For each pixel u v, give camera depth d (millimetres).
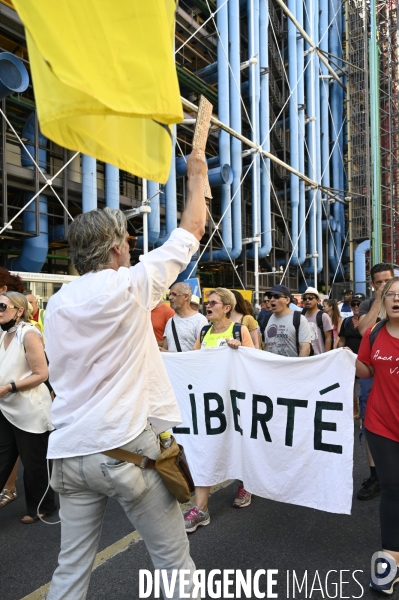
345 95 26219
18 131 12211
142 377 1595
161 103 1179
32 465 3268
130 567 2678
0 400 3150
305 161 22438
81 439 1501
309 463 2996
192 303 5160
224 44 15117
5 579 2609
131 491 1521
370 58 24438
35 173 10695
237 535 3025
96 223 1607
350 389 2885
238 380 3311
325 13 23891
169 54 1198
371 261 24406
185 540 1734
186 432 3426
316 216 22500
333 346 6137
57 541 3055
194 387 3434
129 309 1521
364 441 5164
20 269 11633
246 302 4734
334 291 23781
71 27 1059
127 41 1138
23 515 3473
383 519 2477
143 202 11047
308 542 2920
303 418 3043
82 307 1523
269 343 4430
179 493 1633
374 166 24359
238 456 3307
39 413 3234
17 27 10430
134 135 1444
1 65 7113
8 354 3178
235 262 19375
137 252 13609
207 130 1769
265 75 17219
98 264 1614
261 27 17188
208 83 17266
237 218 16047
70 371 1563
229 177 14867
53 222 13164
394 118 27422
